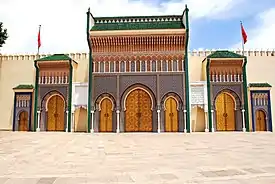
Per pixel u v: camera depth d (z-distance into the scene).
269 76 25.31
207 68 23.86
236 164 7.17
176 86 23.59
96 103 23.67
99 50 24.33
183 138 14.85
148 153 9.55
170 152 9.73
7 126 25.47
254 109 23.55
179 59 23.98
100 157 8.76
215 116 23.42
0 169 6.82
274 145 11.41
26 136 15.40
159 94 23.52
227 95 23.88
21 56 26.67
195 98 23.81
